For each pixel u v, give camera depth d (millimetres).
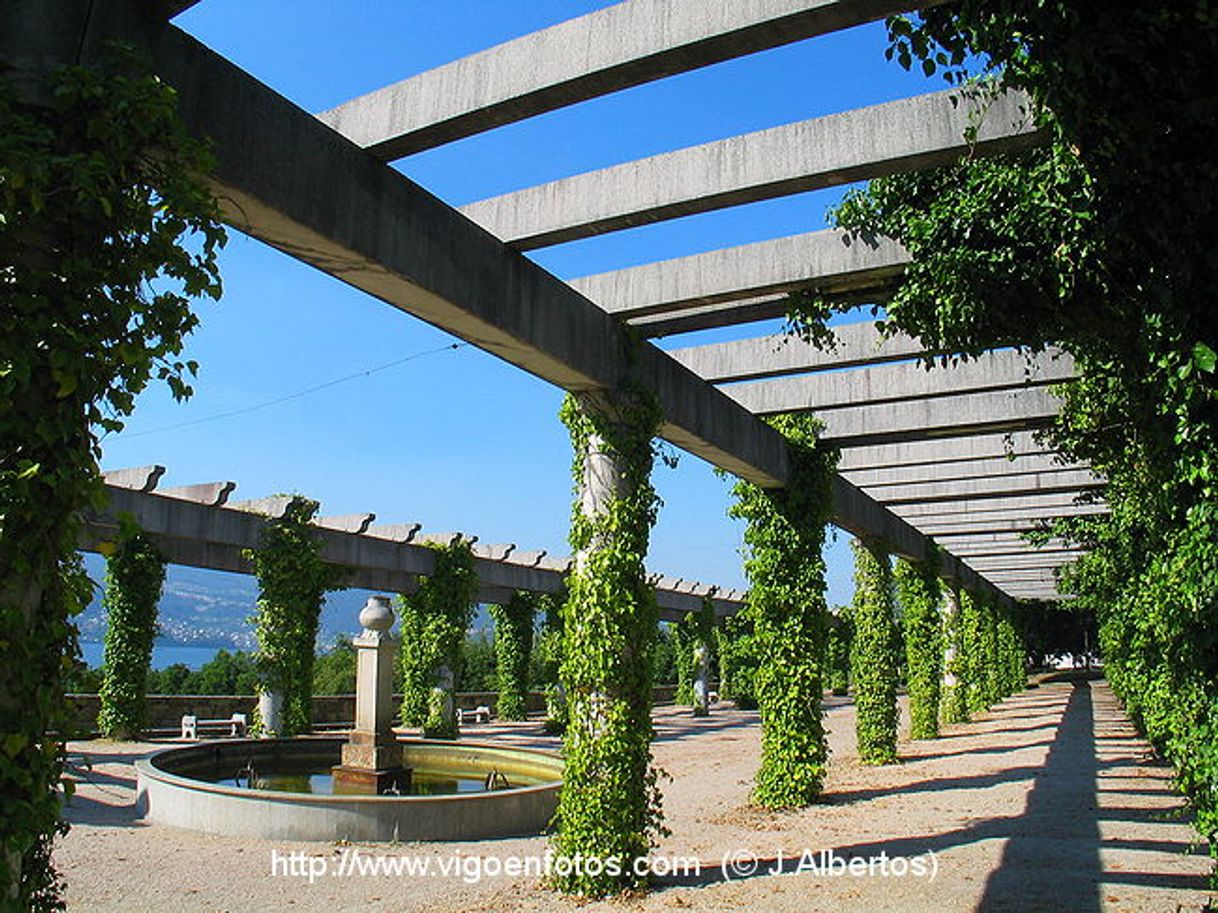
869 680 14047
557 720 20188
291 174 4605
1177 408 3924
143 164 3531
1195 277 3596
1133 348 5020
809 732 10250
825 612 10562
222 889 6523
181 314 3453
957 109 5023
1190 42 3172
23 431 3053
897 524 15727
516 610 23641
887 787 11336
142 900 6188
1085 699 27562
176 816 8656
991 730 18766
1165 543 5695
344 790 10469
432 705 18016
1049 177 5023
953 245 5566
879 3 3924
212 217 3592
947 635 20906
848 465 13422
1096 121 3516
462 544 18859
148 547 15609
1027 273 5301
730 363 9398
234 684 28766
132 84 3414
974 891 6301
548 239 6176
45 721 3090
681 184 5699
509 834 8766
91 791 10477
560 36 4668
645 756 6789
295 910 6055
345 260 5066
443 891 6543
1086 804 9797
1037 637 40312
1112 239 4047
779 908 5961
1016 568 23094
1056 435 8508
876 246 6527
